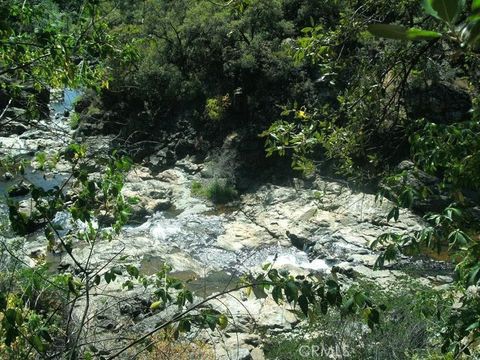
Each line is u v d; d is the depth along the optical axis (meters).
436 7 1.16
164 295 3.56
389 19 4.95
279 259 16.64
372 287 10.65
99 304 7.40
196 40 25.81
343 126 5.05
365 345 8.09
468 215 3.27
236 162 22.55
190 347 8.24
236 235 18.12
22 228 3.19
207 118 24.62
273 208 19.59
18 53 4.35
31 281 3.71
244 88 23.88
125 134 24.88
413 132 3.79
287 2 24.94
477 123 3.25
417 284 11.35
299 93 22.38
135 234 17.66
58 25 4.46
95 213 3.64
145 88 25.25
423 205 17.06
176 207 20.55
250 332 10.76
